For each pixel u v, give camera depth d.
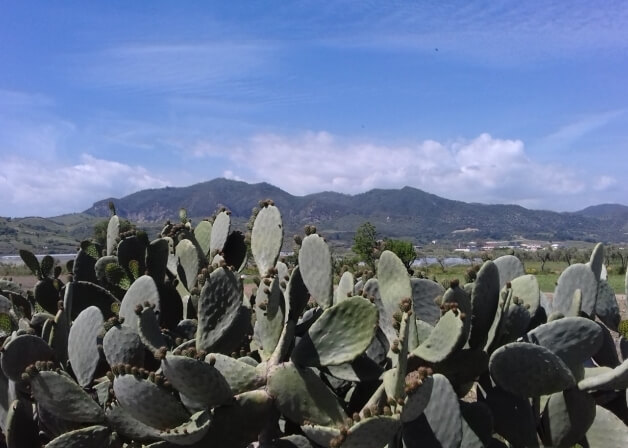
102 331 2.79
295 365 2.34
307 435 2.18
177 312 3.59
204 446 2.23
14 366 2.79
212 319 2.60
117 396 2.29
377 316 2.31
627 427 2.35
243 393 2.29
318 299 2.59
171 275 4.14
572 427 2.38
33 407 3.02
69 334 2.89
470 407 2.35
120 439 2.53
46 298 3.94
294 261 3.13
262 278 2.71
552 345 2.44
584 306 2.83
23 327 3.71
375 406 2.15
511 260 3.04
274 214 2.76
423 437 2.22
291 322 2.46
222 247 3.65
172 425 2.25
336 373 2.45
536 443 2.38
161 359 2.12
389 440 2.00
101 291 3.59
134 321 3.01
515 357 2.27
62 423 2.67
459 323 2.24
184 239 3.71
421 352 2.33
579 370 2.41
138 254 3.71
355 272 3.62
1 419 3.03
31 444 2.74
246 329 2.71
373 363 2.45
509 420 2.43
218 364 2.37
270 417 2.38
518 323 2.57
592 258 2.84
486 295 2.47
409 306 2.15
